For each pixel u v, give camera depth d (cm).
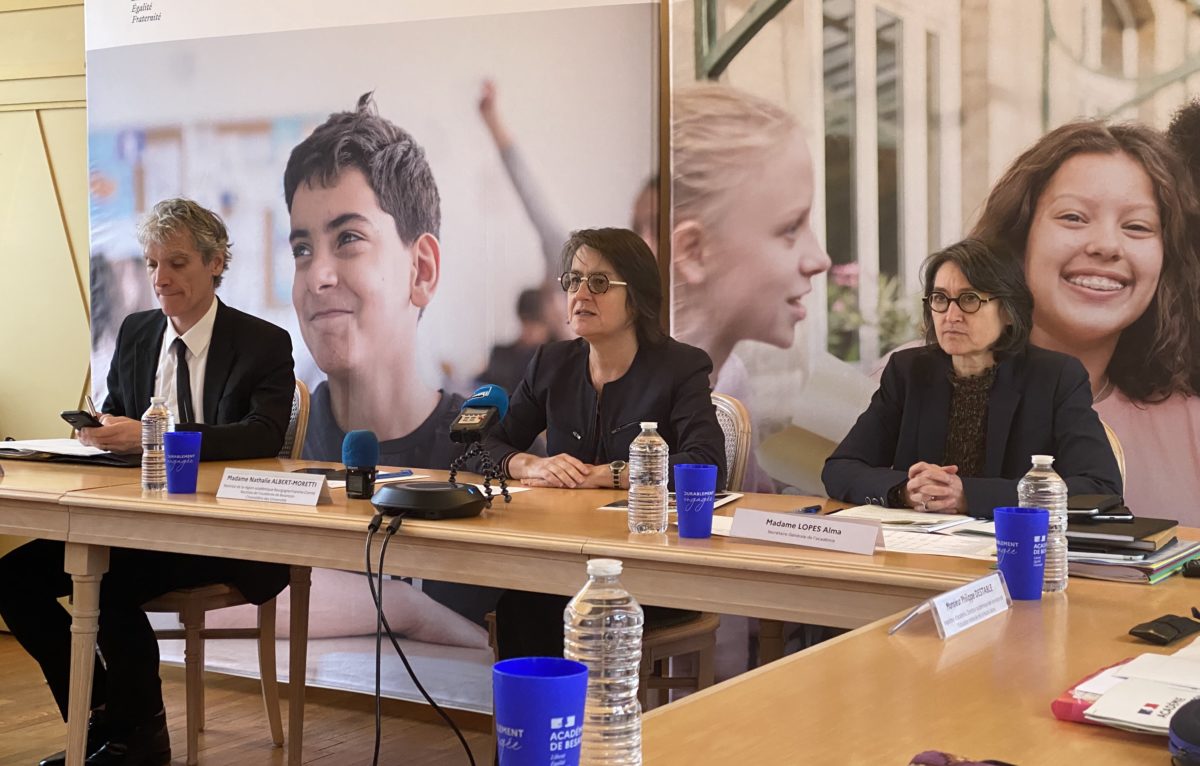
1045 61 303
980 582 146
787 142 328
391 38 376
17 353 457
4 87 455
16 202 456
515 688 74
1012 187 307
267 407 308
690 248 339
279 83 391
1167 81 292
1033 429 252
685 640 262
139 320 331
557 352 294
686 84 338
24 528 251
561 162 356
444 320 373
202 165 402
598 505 235
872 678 115
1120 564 170
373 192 380
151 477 246
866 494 240
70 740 248
